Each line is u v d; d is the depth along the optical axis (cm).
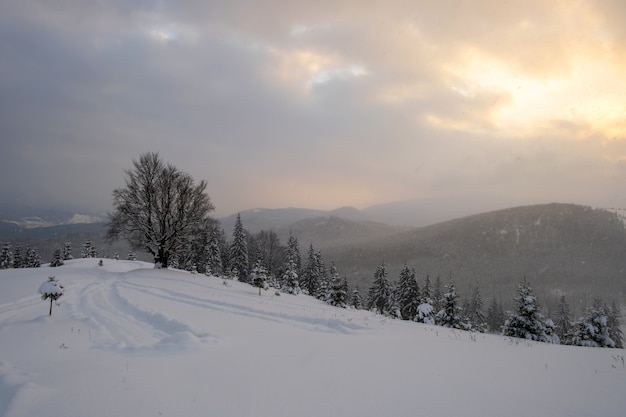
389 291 5438
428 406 454
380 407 443
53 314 1248
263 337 902
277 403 441
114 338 894
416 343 930
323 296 4866
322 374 575
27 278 2184
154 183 3284
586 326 2811
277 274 7625
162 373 528
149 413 389
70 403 405
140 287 2100
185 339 771
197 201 3350
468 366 681
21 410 377
